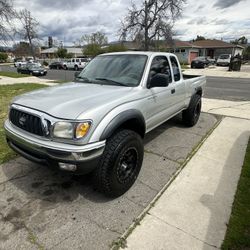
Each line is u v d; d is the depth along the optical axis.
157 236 2.30
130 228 2.40
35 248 2.16
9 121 3.04
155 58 3.76
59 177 3.29
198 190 3.05
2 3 17.62
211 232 2.35
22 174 3.35
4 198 2.83
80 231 2.36
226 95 10.52
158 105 3.68
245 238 2.27
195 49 44.41
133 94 3.05
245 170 3.53
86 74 3.88
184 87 4.77
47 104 2.62
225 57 33.59
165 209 2.68
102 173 2.63
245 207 2.71
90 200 2.83
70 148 2.33
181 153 4.14
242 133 5.19
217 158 3.95
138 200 2.85
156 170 3.55
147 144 4.52
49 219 2.51
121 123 2.68
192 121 5.50
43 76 21.61
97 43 56.44
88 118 2.38
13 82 14.65
